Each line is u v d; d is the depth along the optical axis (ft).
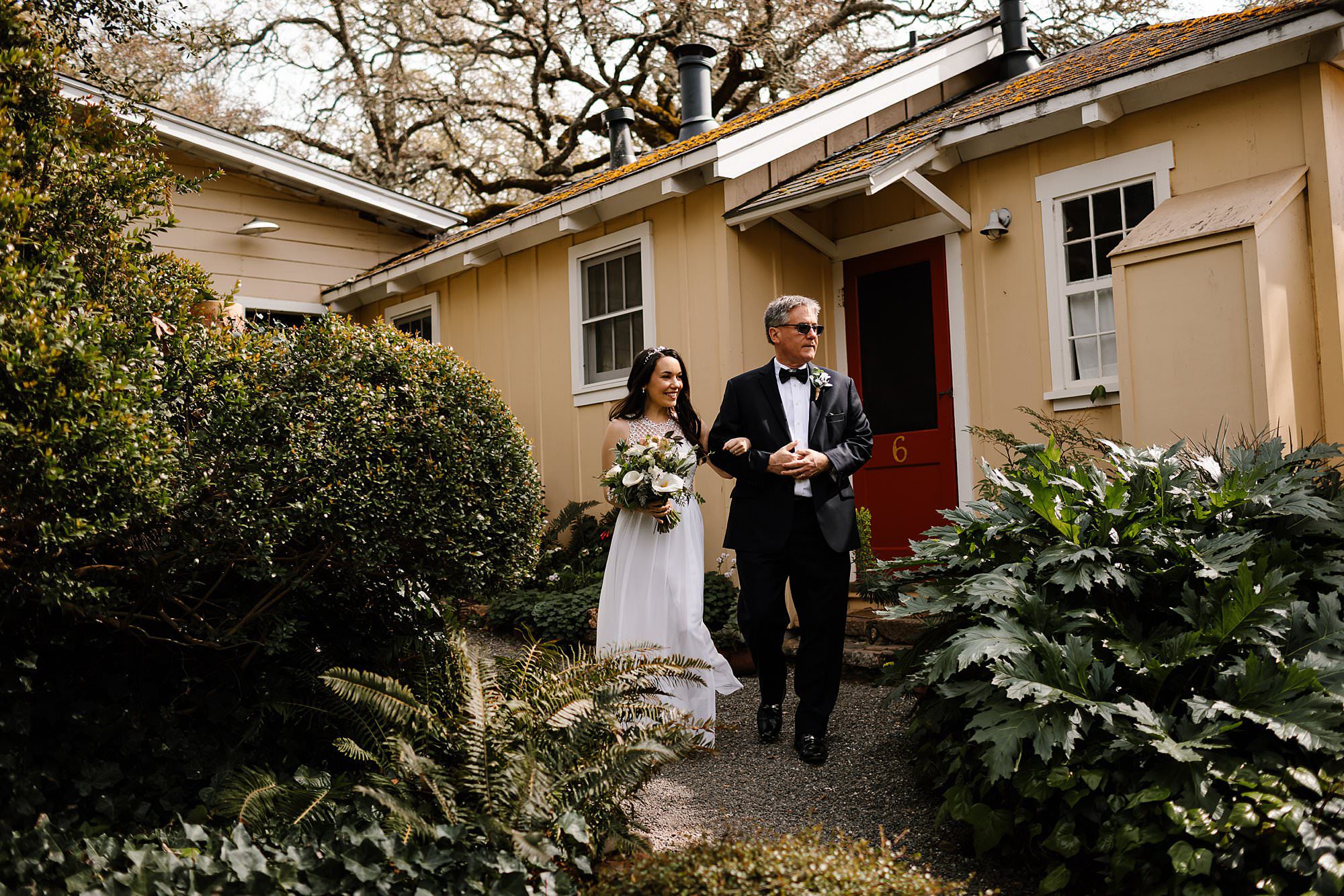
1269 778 8.93
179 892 8.40
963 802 10.38
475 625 21.80
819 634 13.58
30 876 8.68
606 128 60.08
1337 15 16.07
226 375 10.55
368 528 11.00
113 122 11.51
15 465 8.54
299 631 12.21
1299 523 11.96
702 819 11.58
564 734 10.57
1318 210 17.13
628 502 14.01
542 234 27.71
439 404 11.85
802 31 55.26
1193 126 18.61
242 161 31.91
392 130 62.23
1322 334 17.11
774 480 13.76
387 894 8.57
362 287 33.22
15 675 10.28
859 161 21.76
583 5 57.21
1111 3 49.73
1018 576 11.54
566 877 8.97
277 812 9.75
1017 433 20.77
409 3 58.44
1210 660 10.39
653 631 14.19
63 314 9.00
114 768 10.24
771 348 23.24
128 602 10.43
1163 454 13.17
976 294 21.65
